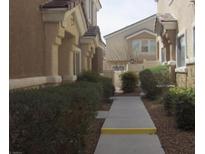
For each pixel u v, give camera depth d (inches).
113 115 498.0
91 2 955.3
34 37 370.3
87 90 315.3
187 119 369.1
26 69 340.5
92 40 706.2
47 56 407.8
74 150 231.0
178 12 666.8
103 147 312.0
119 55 1595.7
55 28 406.6
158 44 1077.1
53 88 295.3
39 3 390.6
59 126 203.2
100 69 985.5
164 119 454.6
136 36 1582.2
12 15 300.4
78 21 535.8
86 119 273.1
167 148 306.3
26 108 184.1
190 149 299.9
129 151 298.0
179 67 658.2
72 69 546.6
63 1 420.5
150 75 748.6
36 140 186.2
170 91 469.7
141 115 496.7
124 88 1011.3
